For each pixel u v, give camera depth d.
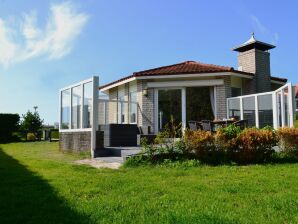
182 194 5.55
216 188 5.95
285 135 10.20
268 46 18.08
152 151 9.47
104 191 5.93
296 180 6.61
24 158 11.95
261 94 14.66
